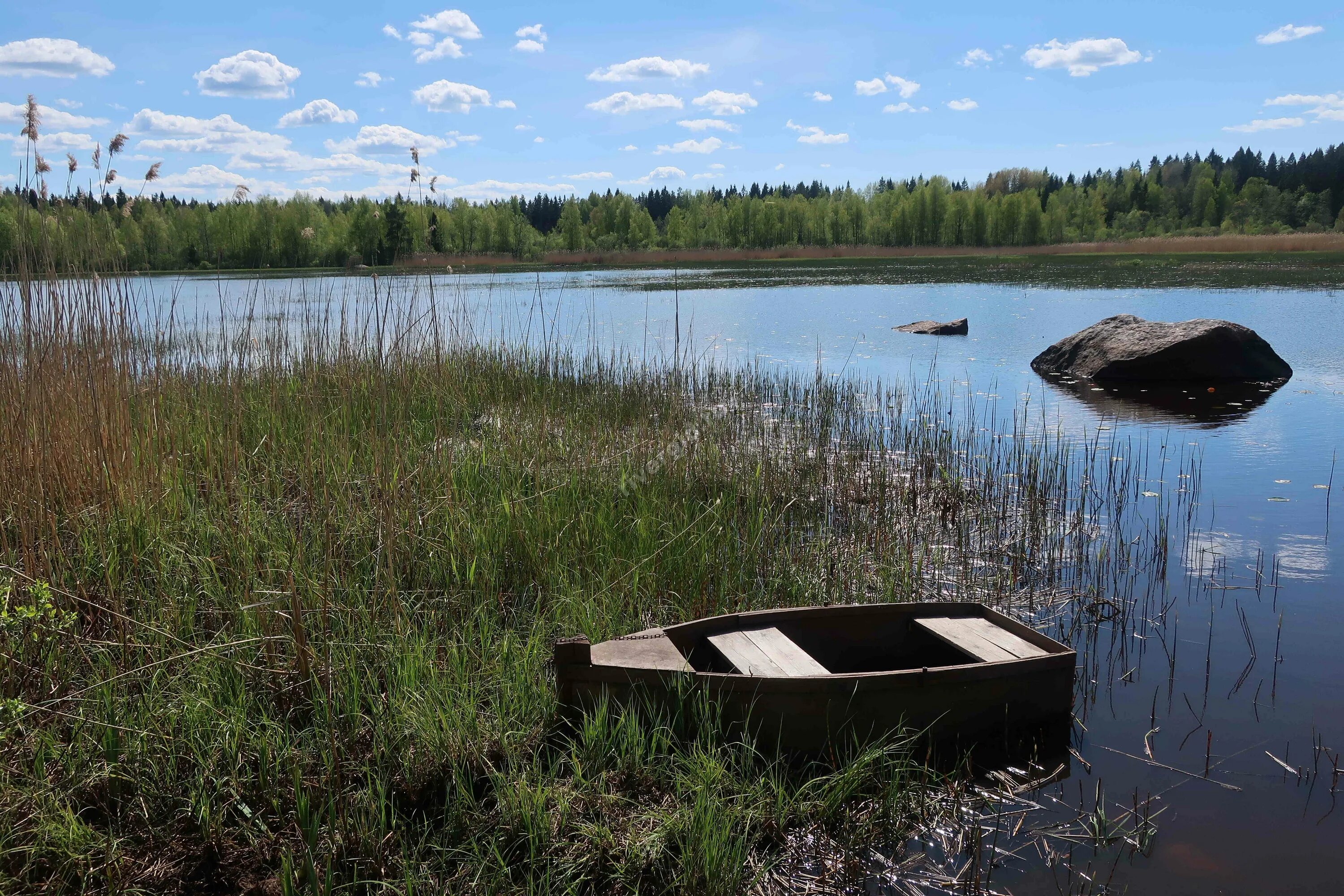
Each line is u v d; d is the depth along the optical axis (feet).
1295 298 85.97
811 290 112.47
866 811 12.21
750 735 13.12
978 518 25.46
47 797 11.18
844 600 19.24
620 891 10.59
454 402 29.04
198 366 29.45
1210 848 11.55
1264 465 30.53
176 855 10.85
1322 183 335.67
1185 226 329.31
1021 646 14.70
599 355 45.52
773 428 34.45
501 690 14.25
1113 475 29.60
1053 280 120.26
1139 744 14.01
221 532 17.88
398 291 35.60
